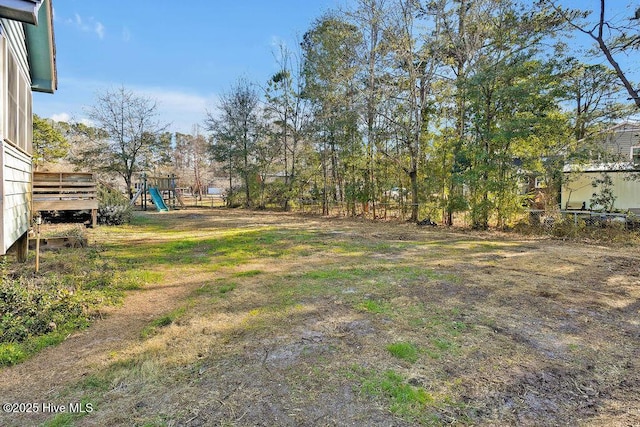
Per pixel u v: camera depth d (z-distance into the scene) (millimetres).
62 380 2275
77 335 2994
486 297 3975
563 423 1850
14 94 4027
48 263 5262
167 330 3078
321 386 2178
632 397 2090
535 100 9258
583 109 11195
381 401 2025
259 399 2047
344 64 14016
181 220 13656
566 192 11750
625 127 12203
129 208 12797
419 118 12078
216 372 2359
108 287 4277
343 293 4113
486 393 2113
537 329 3084
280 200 19641
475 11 10383
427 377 2283
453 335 2939
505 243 8031
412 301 3812
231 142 20391
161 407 1979
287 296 4016
